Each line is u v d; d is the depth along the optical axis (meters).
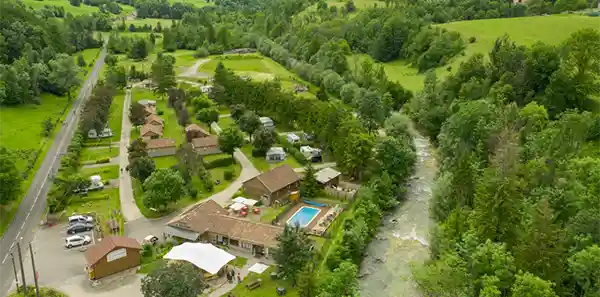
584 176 102.00
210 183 132.50
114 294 89.62
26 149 154.62
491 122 133.25
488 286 76.62
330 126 154.50
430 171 146.00
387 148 136.25
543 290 71.38
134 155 141.75
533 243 79.56
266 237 103.50
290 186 131.50
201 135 166.12
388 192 125.62
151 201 117.06
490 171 106.31
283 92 193.50
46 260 99.62
